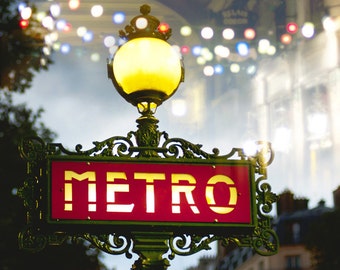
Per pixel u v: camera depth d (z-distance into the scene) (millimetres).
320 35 32219
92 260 26156
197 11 22031
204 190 5121
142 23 5328
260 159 5223
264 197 5207
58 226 4992
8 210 23891
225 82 29422
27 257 24641
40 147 5145
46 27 17078
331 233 40625
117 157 5102
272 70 32219
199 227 5074
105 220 5012
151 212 5059
